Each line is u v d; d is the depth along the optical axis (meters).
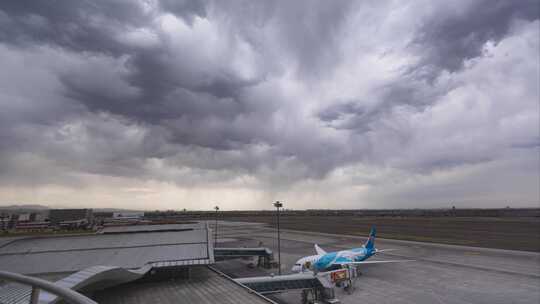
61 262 45.69
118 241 57.34
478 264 73.81
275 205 66.50
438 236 128.00
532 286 54.81
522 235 123.25
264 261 76.88
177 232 64.81
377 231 157.88
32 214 164.75
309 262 63.69
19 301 16.14
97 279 30.58
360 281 61.53
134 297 37.41
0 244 54.28
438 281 59.94
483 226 165.12
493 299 48.41
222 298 36.66
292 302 49.66
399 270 70.69
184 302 35.50
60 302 17.50
